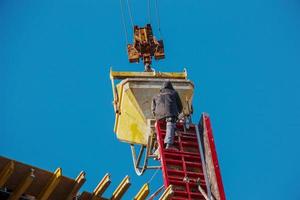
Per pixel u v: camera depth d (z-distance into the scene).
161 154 62.69
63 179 39.38
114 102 70.06
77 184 39.56
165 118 60.34
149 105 68.25
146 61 75.62
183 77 70.88
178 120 66.81
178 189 60.41
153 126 66.81
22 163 38.22
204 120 64.94
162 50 76.50
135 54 76.25
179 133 65.00
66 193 39.84
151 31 77.38
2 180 37.62
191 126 66.00
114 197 41.03
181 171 61.72
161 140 63.84
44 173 39.00
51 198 39.72
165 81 66.69
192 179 61.28
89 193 40.75
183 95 69.06
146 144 68.00
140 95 68.44
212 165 61.44
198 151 63.97
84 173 39.72
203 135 64.69
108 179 40.50
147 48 76.38
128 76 70.62
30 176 38.06
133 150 68.94
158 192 59.22
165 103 59.31
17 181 38.38
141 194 41.75
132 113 68.31
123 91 68.62
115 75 70.62
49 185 39.16
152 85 68.88
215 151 62.34
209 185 61.06
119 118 69.75
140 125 67.94
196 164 62.72
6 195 38.09
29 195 39.12
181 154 63.31
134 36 77.06
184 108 68.19
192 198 59.94
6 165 37.84
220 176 60.44
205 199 60.25
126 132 69.31
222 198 59.12
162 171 61.56
